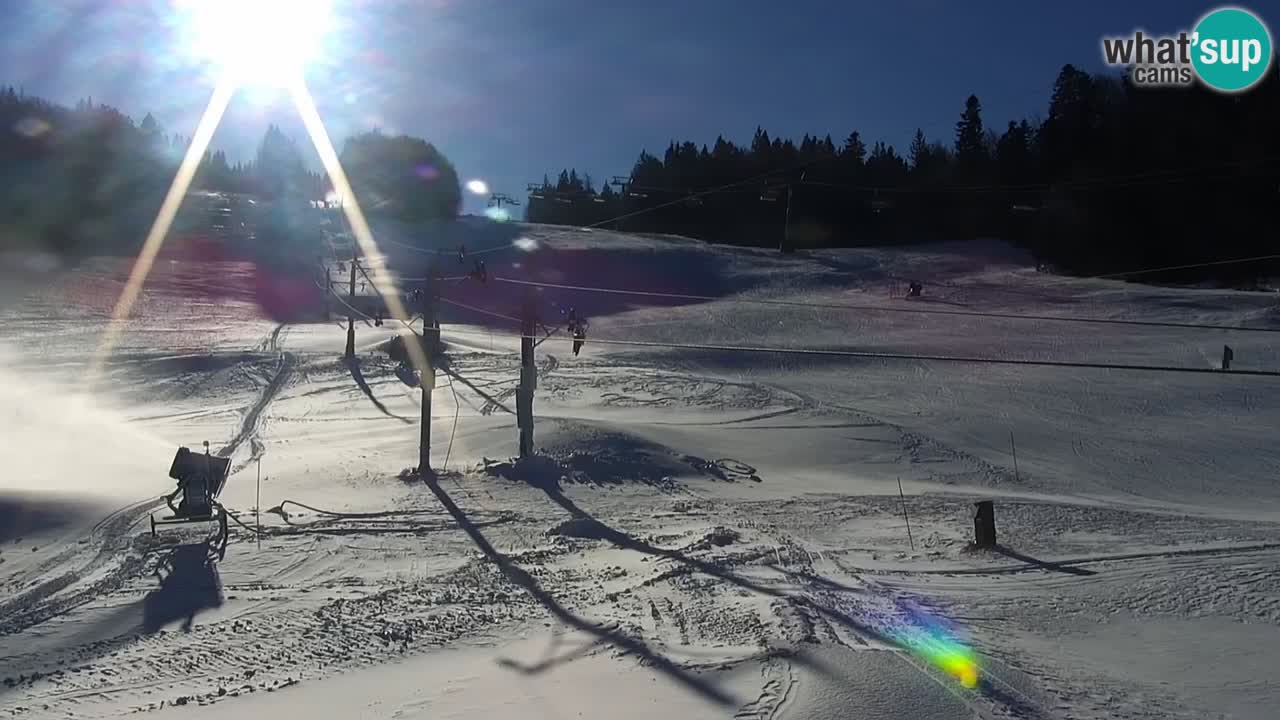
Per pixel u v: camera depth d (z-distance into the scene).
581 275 101.94
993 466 35.66
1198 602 15.69
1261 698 10.99
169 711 10.20
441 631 13.34
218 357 55.91
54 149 104.81
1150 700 10.84
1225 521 25.27
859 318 76.12
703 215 128.38
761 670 11.14
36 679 11.47
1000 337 66.38
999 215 121.69
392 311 82.88
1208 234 81.31
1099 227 91.00
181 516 20.22
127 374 51.44
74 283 84.31
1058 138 98.69
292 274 96.00
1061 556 19.59
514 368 55.75
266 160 170.00
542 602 15.03
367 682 11.17
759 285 98.50
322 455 32.47
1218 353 57.69
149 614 14.46
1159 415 44.62
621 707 10.05
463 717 9.87
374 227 122.56
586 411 44.34
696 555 19.11
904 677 10.94
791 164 122.12
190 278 90.94
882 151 131.12
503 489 27.31
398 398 46.94
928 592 16.20
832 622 13.69
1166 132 80.75
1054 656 12.53
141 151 110.81
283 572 17.39
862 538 21.86
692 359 60.72
